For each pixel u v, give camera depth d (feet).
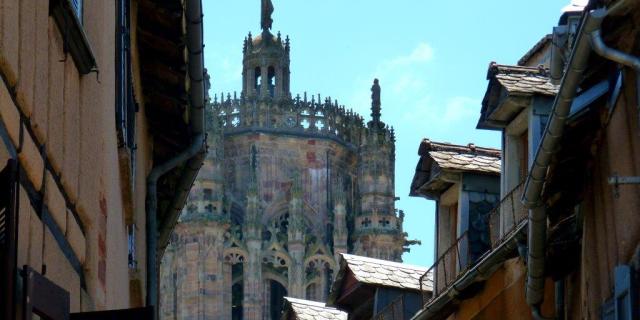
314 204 513.04
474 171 104.42
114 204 66.64
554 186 69.82
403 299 129.80
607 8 55.77
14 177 35.55
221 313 489.26
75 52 49.62
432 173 108.06
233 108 519.19
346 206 513.45
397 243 511.40
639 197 57.82
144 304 96.68
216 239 492.13
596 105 63.46
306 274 500.74
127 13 77.20
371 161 515.50
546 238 71.92
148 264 96.58
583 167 68.03
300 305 157.79
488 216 99.09
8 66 38.65
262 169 513.45
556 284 77.66
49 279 41.83
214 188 495.00
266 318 496.23
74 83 50.14
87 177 52.95
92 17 55.47
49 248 44.57
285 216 510.99
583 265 68.74
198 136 98.68
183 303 489.26
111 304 64.95
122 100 70.79
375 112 525.75
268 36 532.32
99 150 56.70
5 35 38.24
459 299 95.14
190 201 493.36
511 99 87.10
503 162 92.53
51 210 45.37
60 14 46.44
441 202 109.19
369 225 508.94
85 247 53.31
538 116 86.74
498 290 90.74
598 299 65.21
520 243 81.66
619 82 59.82
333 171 519.60
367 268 135.33
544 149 63.36
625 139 59.36
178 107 94.58
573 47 57.72
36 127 42.63
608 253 62.69
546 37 103.24
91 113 54.19
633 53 57.57
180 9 83.25
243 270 497.87
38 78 42.98
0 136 37.99
